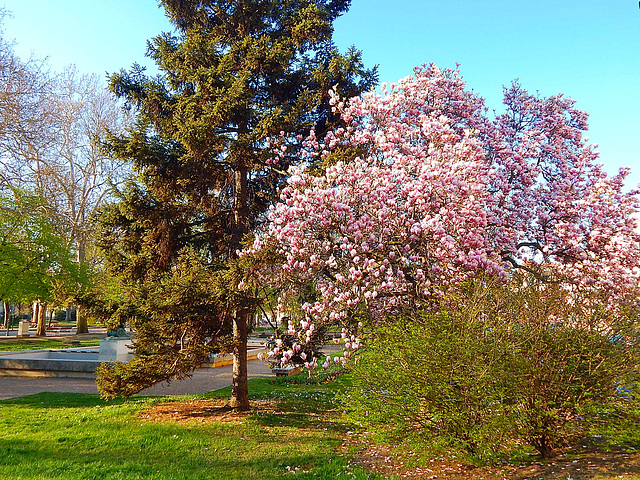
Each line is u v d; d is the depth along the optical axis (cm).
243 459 588
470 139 778
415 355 529
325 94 902
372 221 720
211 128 770
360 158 826
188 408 895
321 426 761
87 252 2731
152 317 785
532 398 527
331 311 682
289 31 937
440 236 673
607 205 887
